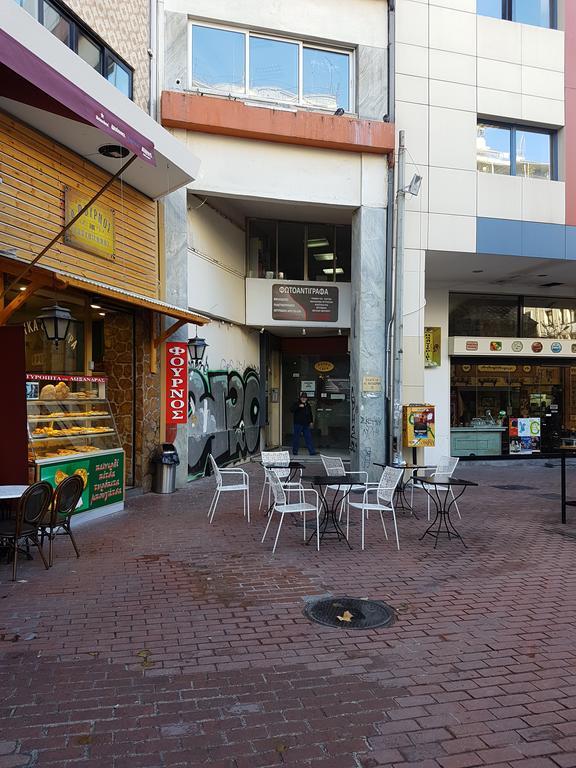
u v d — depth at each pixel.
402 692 3.43
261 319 14.32
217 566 5.92
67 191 7.89
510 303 16.33
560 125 12.63
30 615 4.56
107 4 8.96
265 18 10.88
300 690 3.44
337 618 4.57
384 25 11.45
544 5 12.98
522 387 16.12
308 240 15.05
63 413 7.89
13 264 6.27
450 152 11.67
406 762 2.76
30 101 5.76
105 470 8.28
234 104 10.39
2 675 3.58
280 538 7.14
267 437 16.92
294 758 2.79
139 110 7.98
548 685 3.54
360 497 10.27
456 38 11.80
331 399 17.84
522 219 12.15
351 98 11.51
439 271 13.85
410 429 11.02
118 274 9.12
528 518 8.61
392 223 11.23
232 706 3.25
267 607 4.80
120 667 3.71
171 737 2.94
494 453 15.70
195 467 11.59
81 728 3.01
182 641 4.11
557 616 4.69
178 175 9.14
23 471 6.18
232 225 13.45
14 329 6.12
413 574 5.77
